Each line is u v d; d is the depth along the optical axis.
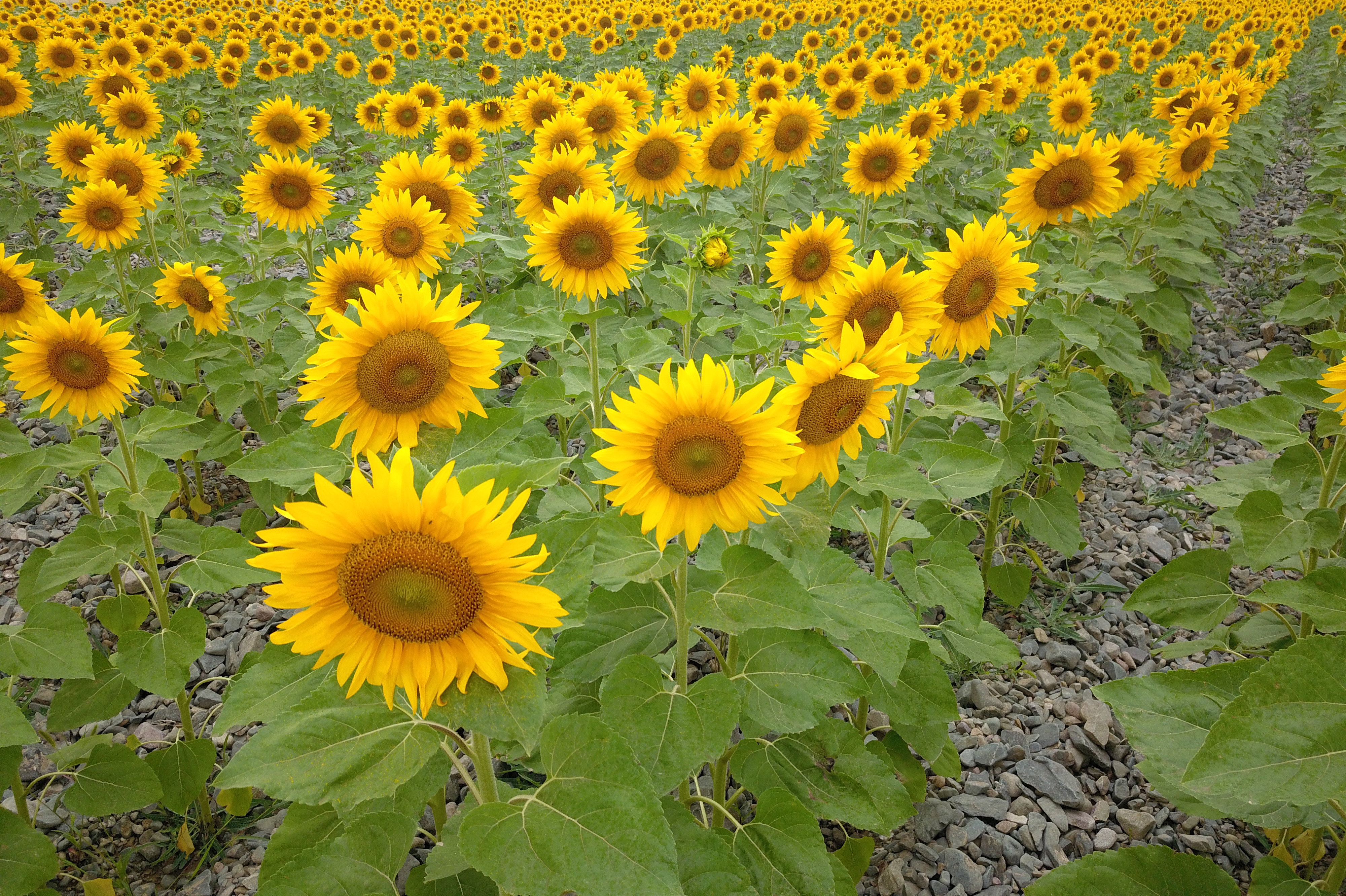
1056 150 4.79
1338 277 6.68
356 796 1.73
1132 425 6.70
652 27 22.11
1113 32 17.80
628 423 2.12
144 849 3.71
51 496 6.18
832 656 2.65
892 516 3.65
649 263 4.32
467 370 2.50
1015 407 5.91
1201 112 6.85
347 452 2.71
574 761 1.89
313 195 6.06
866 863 3.28
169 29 17.06
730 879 2.26
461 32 18.31
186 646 3.46
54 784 4.03
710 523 2.21
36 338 3.52
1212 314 8.31
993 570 4.84
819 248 4.63
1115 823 3.71
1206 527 5.64
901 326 2.55
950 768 3.53
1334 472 3.30
